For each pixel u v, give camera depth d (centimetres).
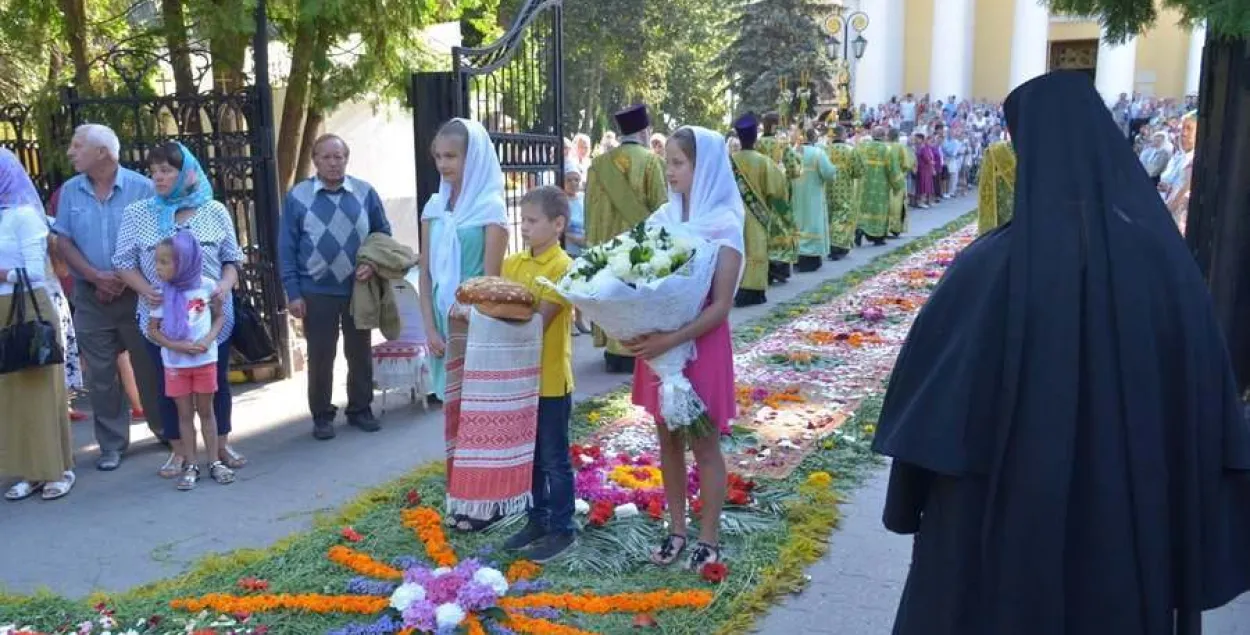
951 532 222
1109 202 211
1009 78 4012
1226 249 456
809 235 1352
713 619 376
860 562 428
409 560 427
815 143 1516
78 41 821
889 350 848
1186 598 213
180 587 407
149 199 541
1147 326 206
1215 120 459
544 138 813
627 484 513
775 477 523
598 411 655
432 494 508
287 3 783
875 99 3816
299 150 935
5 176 503
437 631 347
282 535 471
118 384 574
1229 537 219
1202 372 209
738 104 3456
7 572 433
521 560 423
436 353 487
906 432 216
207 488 535
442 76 714
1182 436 210
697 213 391
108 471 565
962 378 213
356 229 610
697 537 444
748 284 1059
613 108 3475
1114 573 206
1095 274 207
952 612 221
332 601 387
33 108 781
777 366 792
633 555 429
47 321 507
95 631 374
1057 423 205
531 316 413
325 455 589
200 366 530
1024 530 208
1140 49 3738
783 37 3312
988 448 214
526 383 414
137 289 529
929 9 4028
